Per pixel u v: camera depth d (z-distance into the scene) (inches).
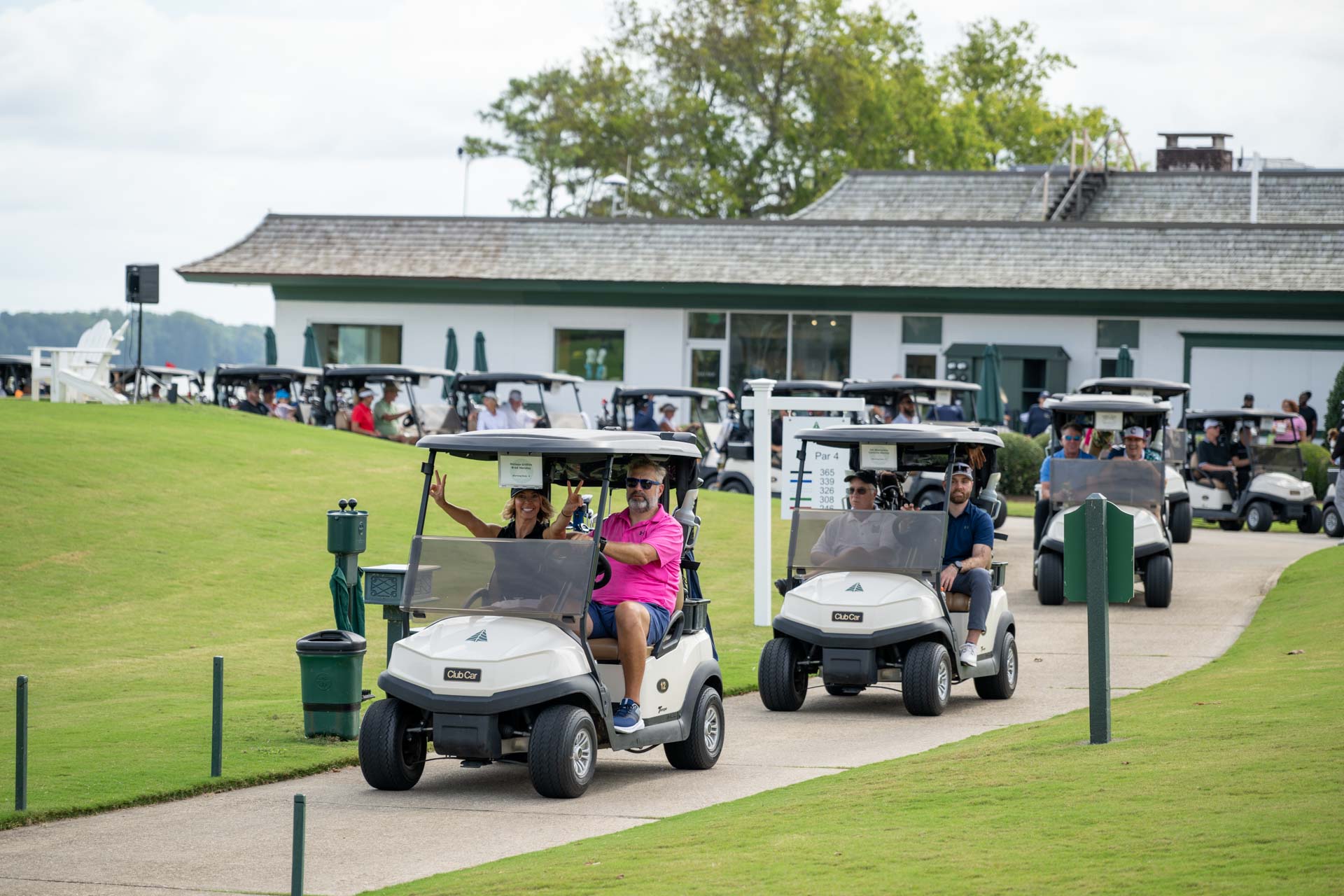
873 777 511.5
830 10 3993.6
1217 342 2113.7
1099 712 533.0
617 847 425.1
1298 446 1537.9
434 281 2351.1
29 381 2114.9
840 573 699.4
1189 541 1389.0
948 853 382.0
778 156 3996.1
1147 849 366.0
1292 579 1098.1
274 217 2506.2
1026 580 1176.8
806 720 679.7
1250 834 369.7
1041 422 2017.7
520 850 446.9
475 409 1871.3
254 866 433.4
